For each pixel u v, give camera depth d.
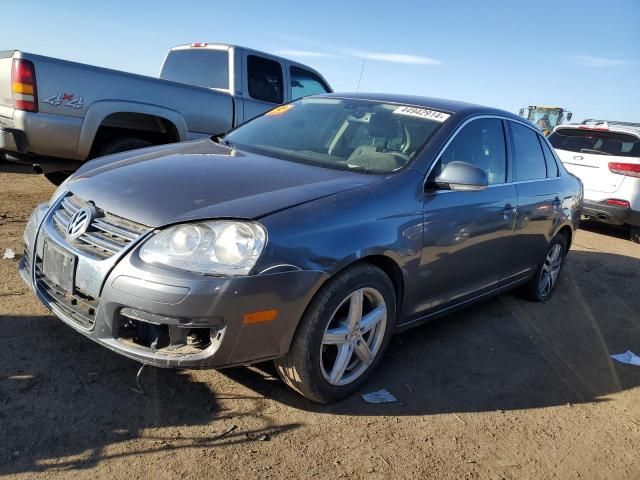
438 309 3.87
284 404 3.06
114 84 5.56
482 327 4.65
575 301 5.75
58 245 2.90
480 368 3.90
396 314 3.46
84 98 5.36
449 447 2.94
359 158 3.64
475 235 3.88
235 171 3.22
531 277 5.21
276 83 7.40
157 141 6.35
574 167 9.58
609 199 9.13
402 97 4.36
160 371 3.18
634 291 6.42
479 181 3.41
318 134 4.00
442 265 3.63
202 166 3.28
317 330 2.85
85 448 2.51
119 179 3.09
